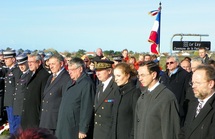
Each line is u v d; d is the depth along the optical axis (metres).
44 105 6.20
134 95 4.71
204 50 9.10
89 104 5.41
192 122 3.61
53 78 6.36
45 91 6.28
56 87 6.16
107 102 5.05
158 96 4.07
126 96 4.75
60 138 5.57
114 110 4.80
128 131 4.68
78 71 5.61
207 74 3.55
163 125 3.95
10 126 8.63
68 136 5.48
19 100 7.99
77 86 5.56
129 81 4.86
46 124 6.07
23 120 6.80
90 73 9.19
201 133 3.49
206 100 3.62
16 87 8.12
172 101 4.00
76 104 5.50
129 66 4.86
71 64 5.59
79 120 5.52
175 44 13.43
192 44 13.56
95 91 5.56
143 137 4.07
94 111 5.36
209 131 3.46
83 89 5.46
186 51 13.55
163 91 4.09
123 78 4.79
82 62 5.68
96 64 5.25
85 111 5.37
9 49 9.27
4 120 10.48
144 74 4.15
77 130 5.51
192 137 3.55
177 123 3.97
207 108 3.51
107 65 5.18
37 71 6.83
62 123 5.56
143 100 4.25
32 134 1.49
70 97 5.57
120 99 4.77
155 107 4.02
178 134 3.86
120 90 4.82
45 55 9.25
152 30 10.89
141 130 4.12
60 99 6.15
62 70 6.30
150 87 4.22
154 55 10.24
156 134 3.99
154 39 10.84
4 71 10.05
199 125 3.53
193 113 3.75
